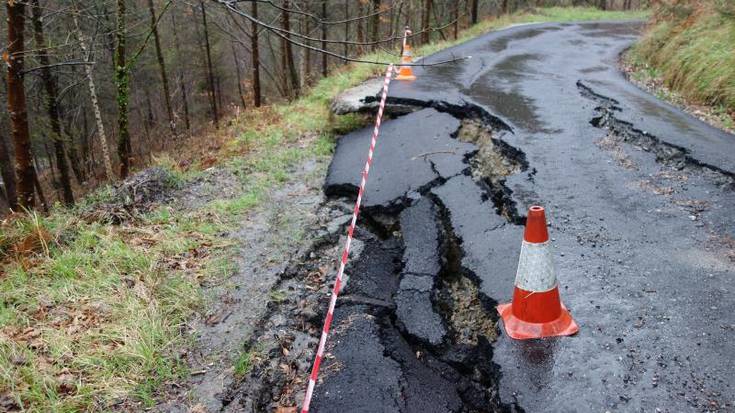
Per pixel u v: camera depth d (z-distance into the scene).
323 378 3.48
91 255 4.93
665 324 3.49
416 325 3.90
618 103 8.30
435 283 4.38
